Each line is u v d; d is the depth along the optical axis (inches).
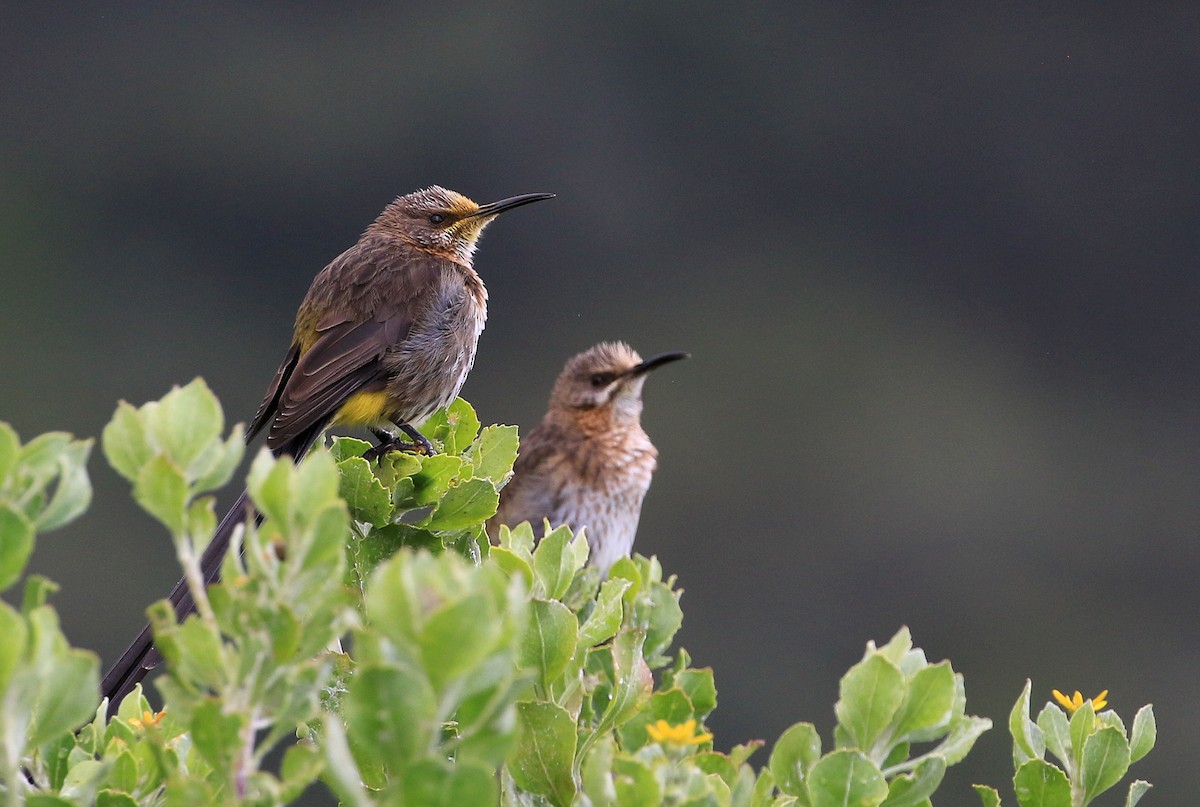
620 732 113.2
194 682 86.6
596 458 275.0
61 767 107.2
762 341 822.5
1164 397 831.1
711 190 867.4
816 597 702.5
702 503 753.6
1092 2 891.4
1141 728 117.1
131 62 839.7
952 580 721.0
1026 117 895.1
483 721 77.9
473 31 875.4
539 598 109.0
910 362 814.5
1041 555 739.4
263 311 805.2
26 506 89.1
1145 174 887.7
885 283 858.1
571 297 822.5
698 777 93.0
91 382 758.5
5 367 754.8
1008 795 579.2
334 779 85.2
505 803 109.1
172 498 87.4
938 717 108.6
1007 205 882.1
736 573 713.0
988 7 923.4
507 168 847.1
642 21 876.6
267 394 268.5
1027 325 851.4
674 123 865.5
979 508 757.9
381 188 842.2
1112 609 716.7
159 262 807.7
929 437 788.6
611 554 278.8
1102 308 859.4
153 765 109.5
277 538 86.9
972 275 865.5
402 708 74.1
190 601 178.2
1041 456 778.2
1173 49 901.2
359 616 148.6
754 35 882.1
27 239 800.3
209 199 831.1
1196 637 713.0
